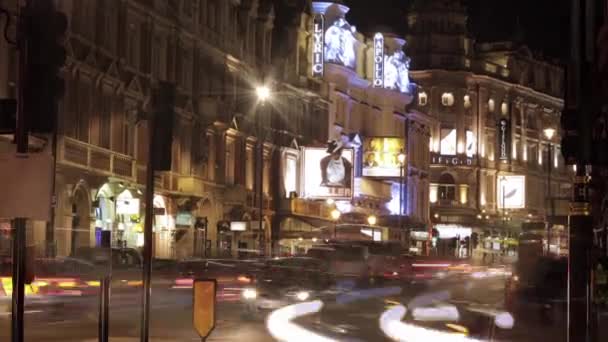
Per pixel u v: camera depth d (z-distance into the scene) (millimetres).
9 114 13078
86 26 50688
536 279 34906
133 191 55625
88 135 51094
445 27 123438
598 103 17047
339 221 85688
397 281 49250
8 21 14008
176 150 62281
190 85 64500
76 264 35375
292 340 25766
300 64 82688
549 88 143000
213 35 67938
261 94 64188
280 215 78062
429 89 122625
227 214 70000
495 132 129750
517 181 128000
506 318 34312
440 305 40438
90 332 26312
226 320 31422
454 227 121688
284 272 36312
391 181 97938
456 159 123062
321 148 81188
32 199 12602
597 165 16906
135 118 56500
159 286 42344
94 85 51812
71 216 48969
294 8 81750
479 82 126375
